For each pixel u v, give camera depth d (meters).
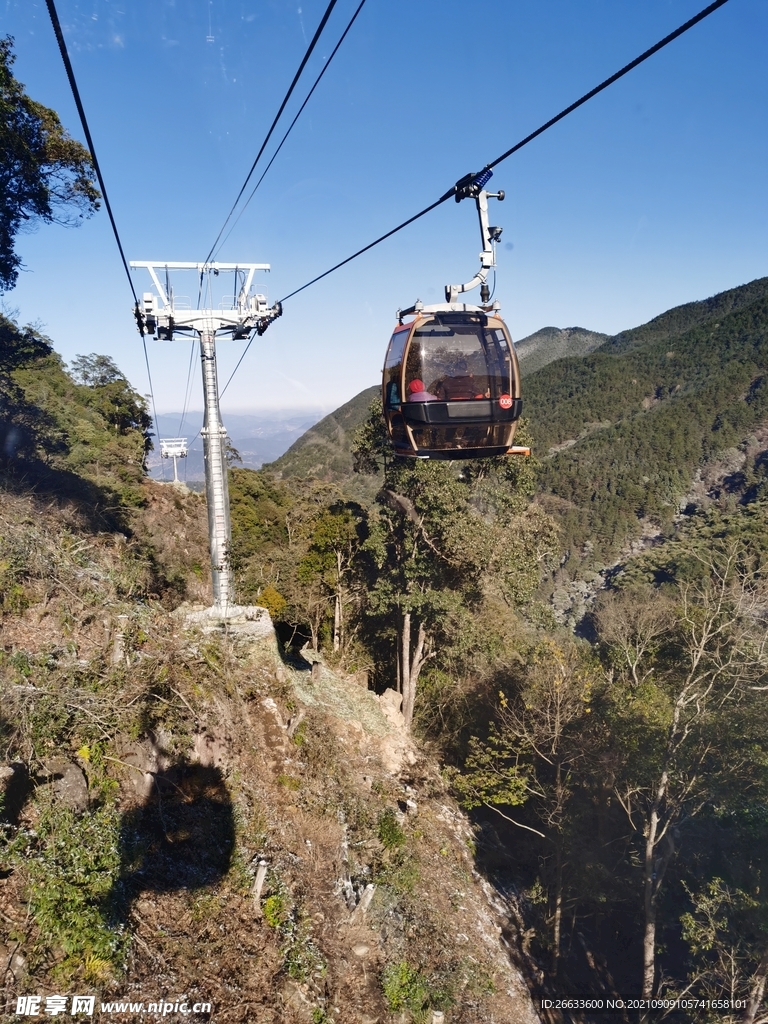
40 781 7.87
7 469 18.47
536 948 16.36
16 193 16.70
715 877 13.96
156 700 10.16
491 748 19.69
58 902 6.90
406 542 22.16
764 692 14.82
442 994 10.49
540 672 20.34
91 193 17.92
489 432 8.55
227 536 15.83
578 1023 14.38
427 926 12.20
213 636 13.98
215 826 9.71
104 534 18.47
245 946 8.25
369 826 13.66
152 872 8.27
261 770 11.98
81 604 11.20
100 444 30.88
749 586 16.03
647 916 14.63
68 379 38.97
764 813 13.99
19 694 8.34
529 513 23.22
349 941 9.94
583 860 17.00
